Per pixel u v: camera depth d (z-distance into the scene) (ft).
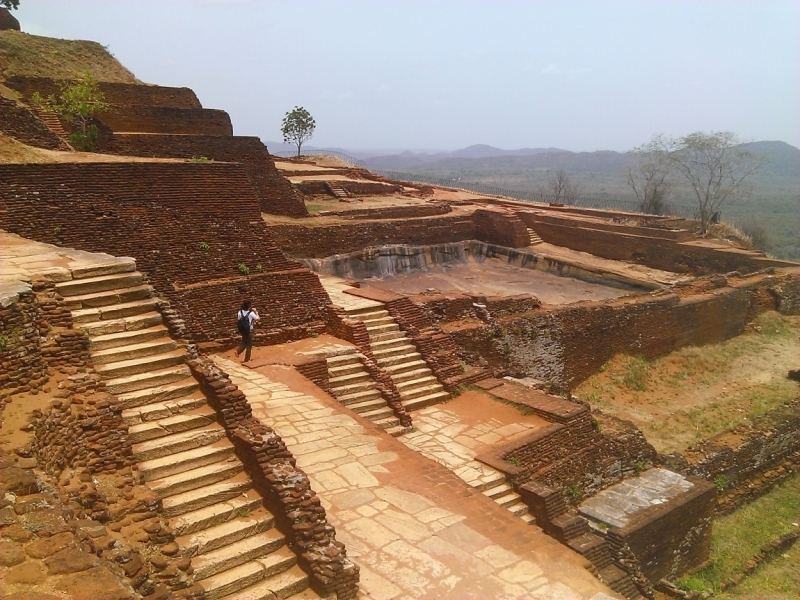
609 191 449.48
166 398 30.45
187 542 24.79
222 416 30.01
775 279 99.86
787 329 94.94
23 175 42.63
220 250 50.49
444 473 33.99
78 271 33.37
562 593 25.96
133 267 35.42
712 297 87.10
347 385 45.91
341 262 84.33
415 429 45.11
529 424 45.96
